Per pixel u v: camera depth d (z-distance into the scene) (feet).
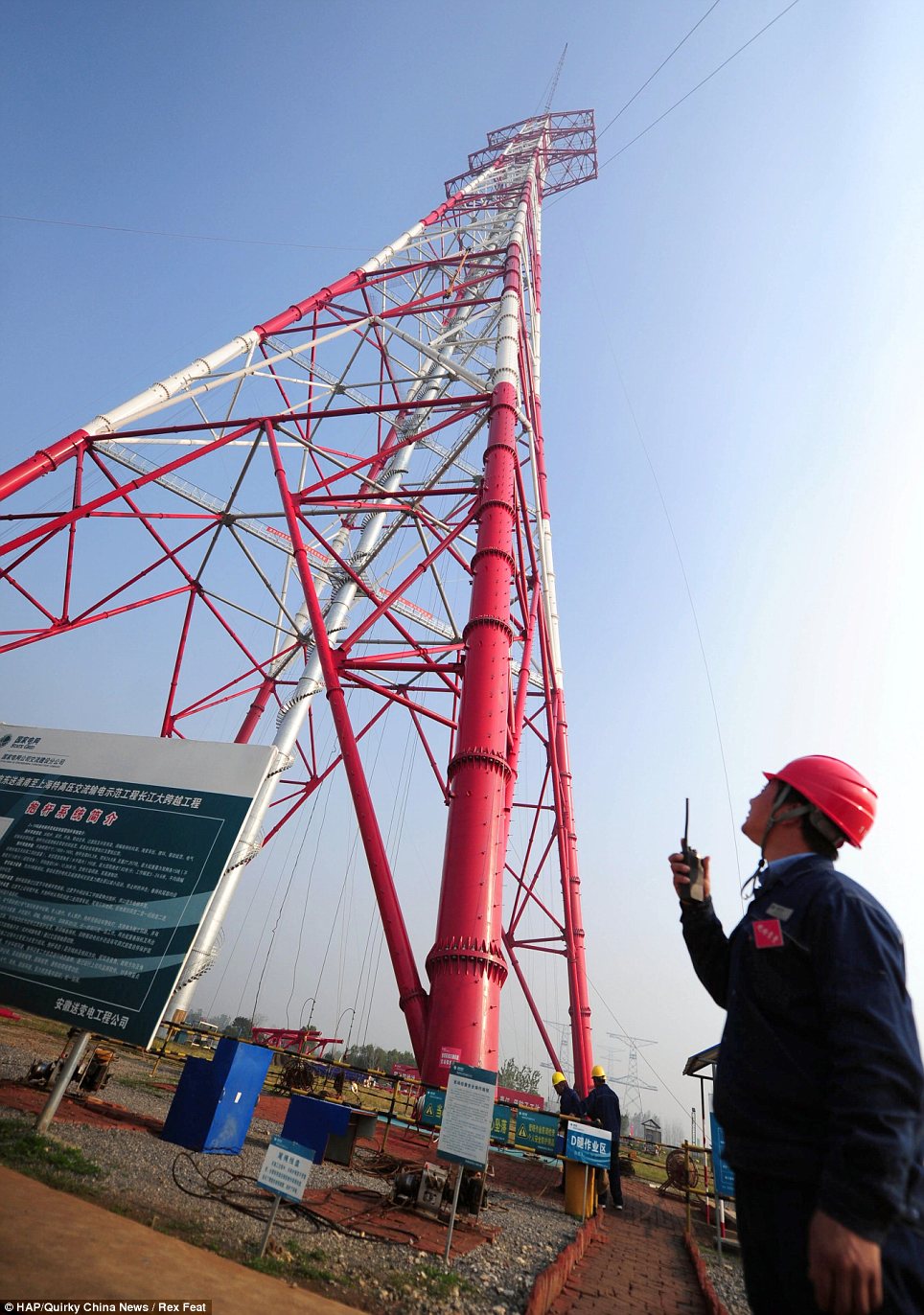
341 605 104.32
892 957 6.71
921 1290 5.65
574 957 77.20
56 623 58.08
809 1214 6.02
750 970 7.54
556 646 100.37
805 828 9.12
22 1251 12.42
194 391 65.36
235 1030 137.49
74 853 26.84
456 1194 21.17
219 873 24.64
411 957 38.47
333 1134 31.45
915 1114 5.84
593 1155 33.71
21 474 53.31
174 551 65.72
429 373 109.40
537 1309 16.39
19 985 24.18
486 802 39.58
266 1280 14.62
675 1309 20.33
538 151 155.12
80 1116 27.89
